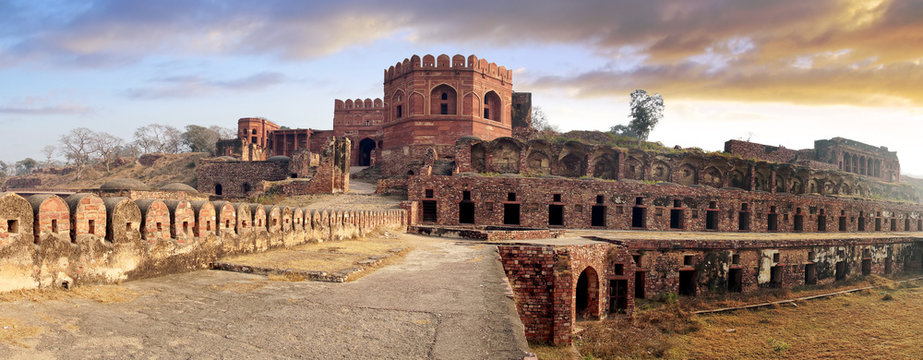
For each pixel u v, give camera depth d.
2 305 6.15
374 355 5.69
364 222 21.23
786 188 54.12
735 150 58.12
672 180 47.56
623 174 45.28
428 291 9.44
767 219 46.34
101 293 7.49
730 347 19.08
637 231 37.94
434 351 5.92
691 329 21.11
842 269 35.59
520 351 6.04
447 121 51.56
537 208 37.34
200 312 7.06
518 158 43.47
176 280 9.12
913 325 22.77
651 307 23.81
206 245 10.74
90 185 72.88
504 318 7.57
